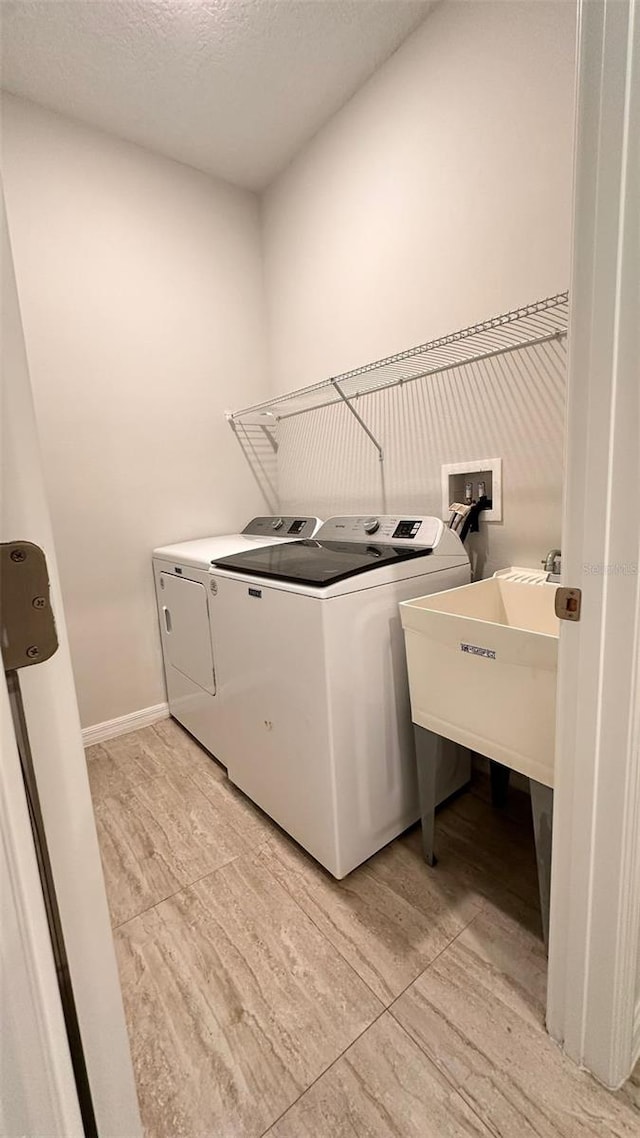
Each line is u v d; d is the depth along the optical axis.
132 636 2.38
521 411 1.57
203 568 1.86
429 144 1.70
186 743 2.28
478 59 1.51
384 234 1.92
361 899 1.37
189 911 1.36
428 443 1.90
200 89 1.90
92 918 0.40
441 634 1.25
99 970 0.41
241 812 1.78
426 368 1.84
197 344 2.47
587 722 0.82
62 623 0.36
